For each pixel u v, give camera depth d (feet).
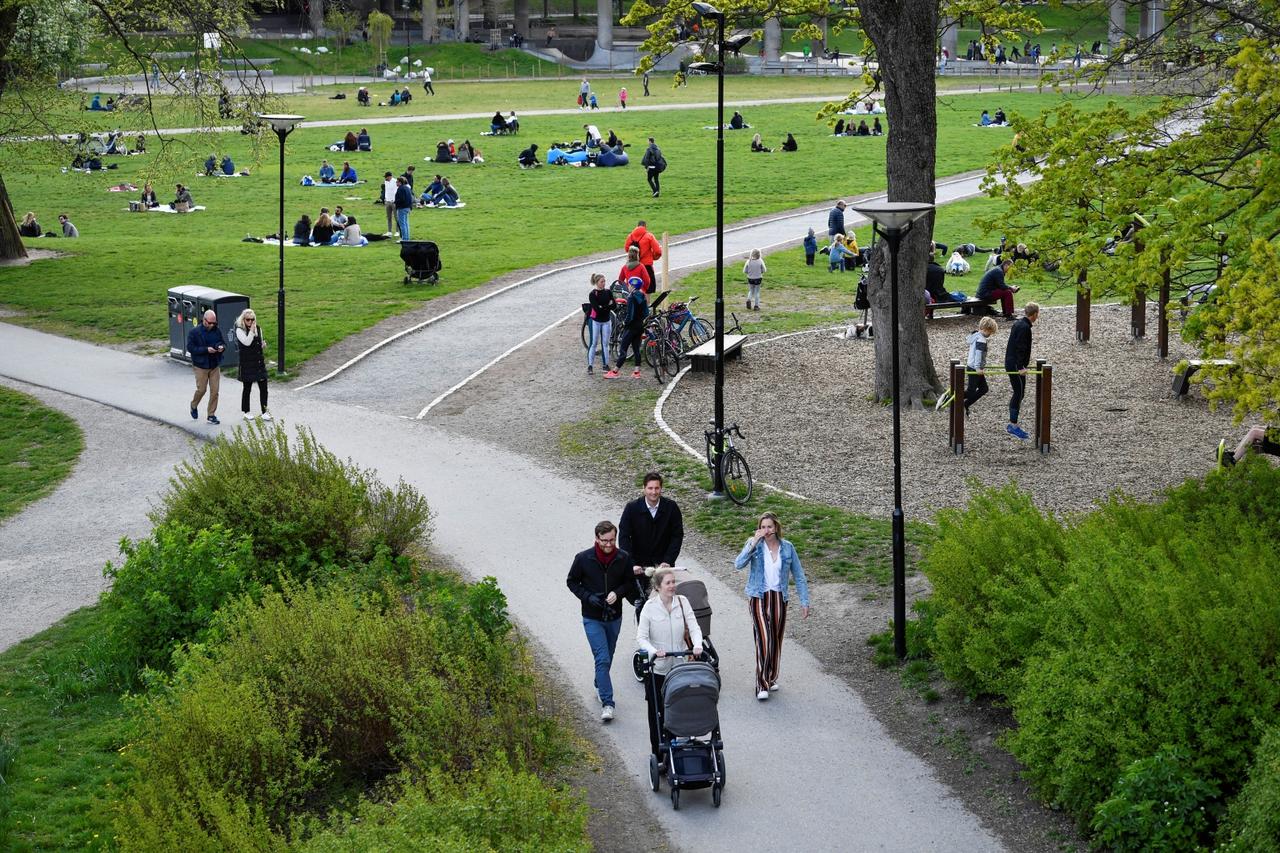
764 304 107.34
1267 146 54.54
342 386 86.33
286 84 308.81
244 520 54.95
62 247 135.85
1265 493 47.32
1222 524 44.73
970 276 116.78
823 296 110.01
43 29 130.93
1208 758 33.94
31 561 60.44
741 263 123.03
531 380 85.87
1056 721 36.96
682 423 75.00
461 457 71.20
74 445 76.95
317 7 357.82
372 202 167.32
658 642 39.47
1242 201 51.75
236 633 43.75
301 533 54.80
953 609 43.47
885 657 46.21
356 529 56.54
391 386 85.97
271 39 354.54
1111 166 58.39
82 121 144.25
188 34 120.47
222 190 180.34
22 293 115.03
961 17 92.12
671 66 339.98
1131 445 68.64
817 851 35.55
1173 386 78.02
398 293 112.06
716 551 56.80
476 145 211.82
